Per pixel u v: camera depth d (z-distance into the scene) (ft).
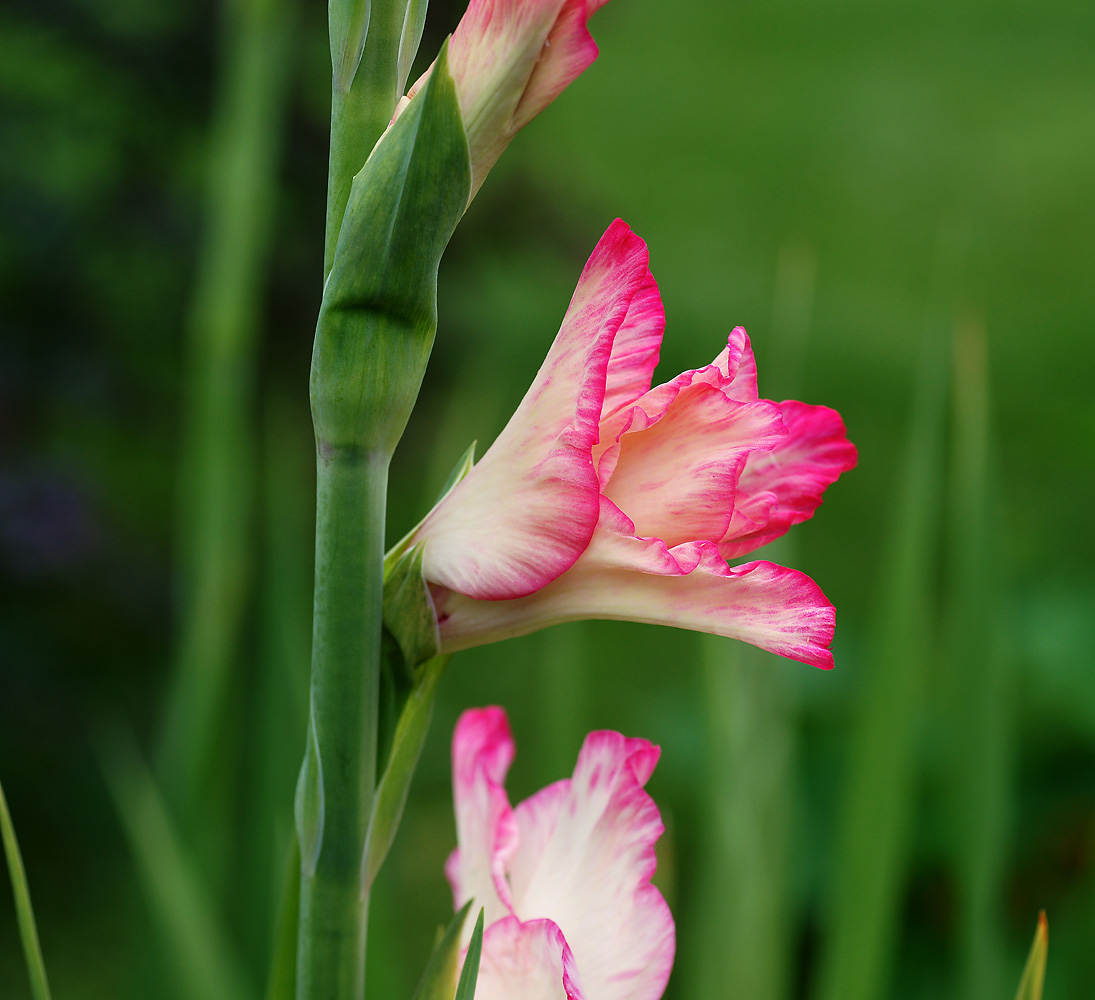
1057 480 16.49
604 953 2.83
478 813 2.91
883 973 4.32
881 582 4.52
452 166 2.68
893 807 4.24
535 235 10.56
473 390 7.25
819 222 27.30
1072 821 7.22
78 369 8.59
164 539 9.30
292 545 4.75
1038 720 7.52
